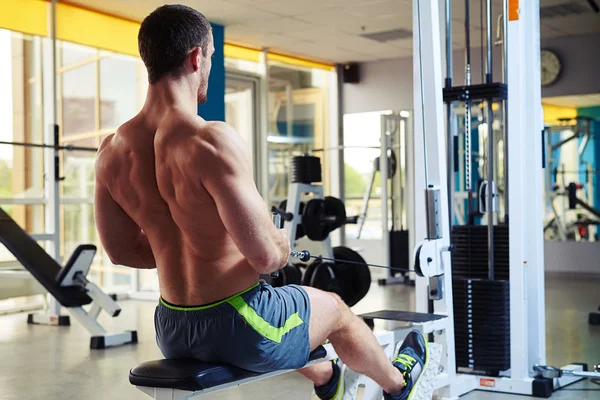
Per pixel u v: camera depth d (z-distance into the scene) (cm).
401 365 222
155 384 164
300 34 714
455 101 321
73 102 629
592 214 759
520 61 304
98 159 178
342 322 196
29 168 567
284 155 817
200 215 162
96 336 419
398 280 716
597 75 741
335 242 862
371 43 757
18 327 497
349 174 866
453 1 582
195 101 172
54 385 328
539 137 317
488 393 306
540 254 320
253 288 170
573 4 623
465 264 321
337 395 227
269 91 797
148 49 169
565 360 362
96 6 589
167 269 172
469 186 324
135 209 174
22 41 559
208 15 636
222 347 168
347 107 867
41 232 576
